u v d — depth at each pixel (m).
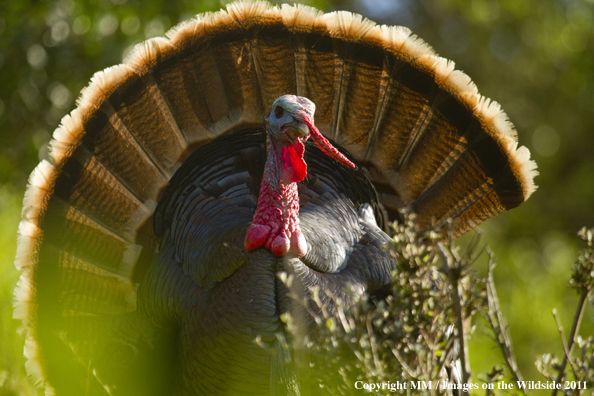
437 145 9.22
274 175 7.11
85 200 8.91
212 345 7.07
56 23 14.39
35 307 8.68
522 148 8.91
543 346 13.62
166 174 9.24
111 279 9.01
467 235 18.66
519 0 21.47
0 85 14.38
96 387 8.14
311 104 7.31
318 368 6.74
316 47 9.12
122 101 8.94
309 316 6.92
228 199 7.88
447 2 22.84
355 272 7.61
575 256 19.55
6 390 8.59
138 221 9.12
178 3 14.27
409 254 6.15
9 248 11.45
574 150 22.34
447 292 6.18
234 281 7.01
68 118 8.81
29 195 8.71
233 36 9.13
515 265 17.66
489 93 22.05
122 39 14.35
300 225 7.33
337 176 8.41
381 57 9.06
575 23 21.92
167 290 7.66
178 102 9.16
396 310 6.21
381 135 9.36
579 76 21.86
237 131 8.84
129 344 7.99
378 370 6.02
